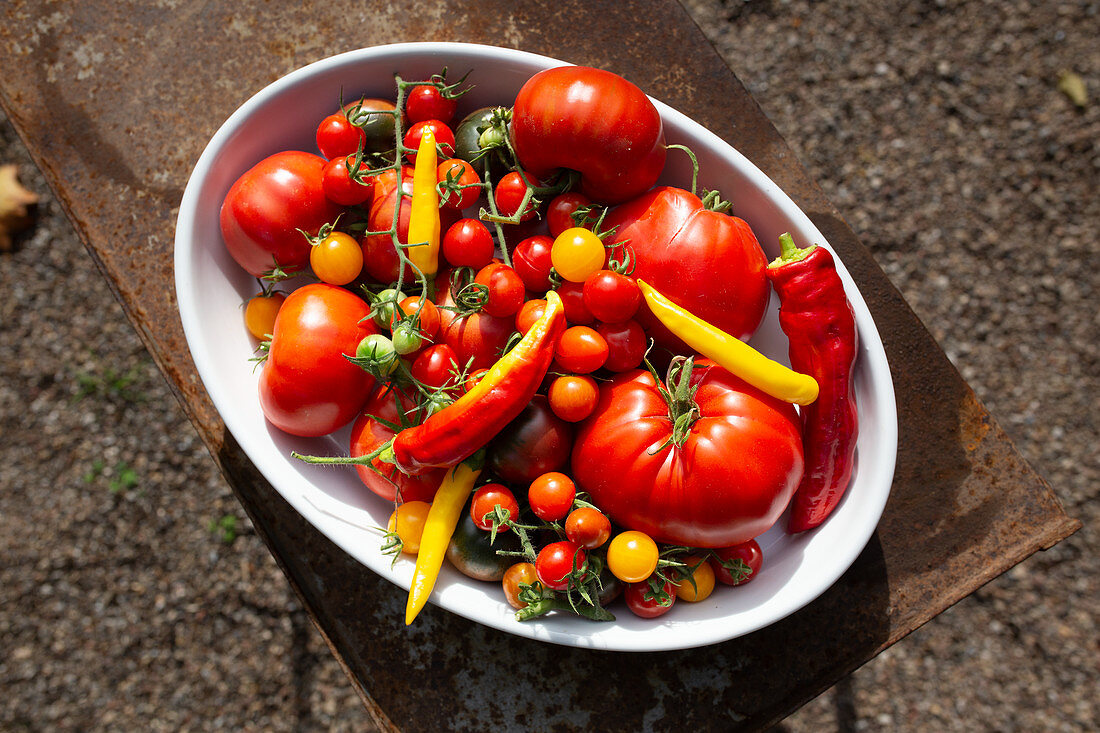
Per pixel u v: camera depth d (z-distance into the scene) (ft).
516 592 1.99
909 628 2.19
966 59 3.55
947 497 2.23
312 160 2.09
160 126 2.28
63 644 3.32
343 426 2.14
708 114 2.31
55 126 2.28
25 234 3.50
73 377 3.45
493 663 2.19
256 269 2.11
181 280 2.04
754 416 1.96
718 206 2.07
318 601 2.20
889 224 3.50
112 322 3.49
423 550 1.95
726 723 2.18
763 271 2.04
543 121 1.96
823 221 2.29
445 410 1.90
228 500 3.40
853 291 2.06
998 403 3.41
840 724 3.23
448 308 1.99
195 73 2.29
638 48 2.32
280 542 2.20
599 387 2.04
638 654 2.20
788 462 1.96
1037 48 3.55
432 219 1.99
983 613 3.30
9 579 3.34
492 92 2.18
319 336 1.98
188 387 2.23
